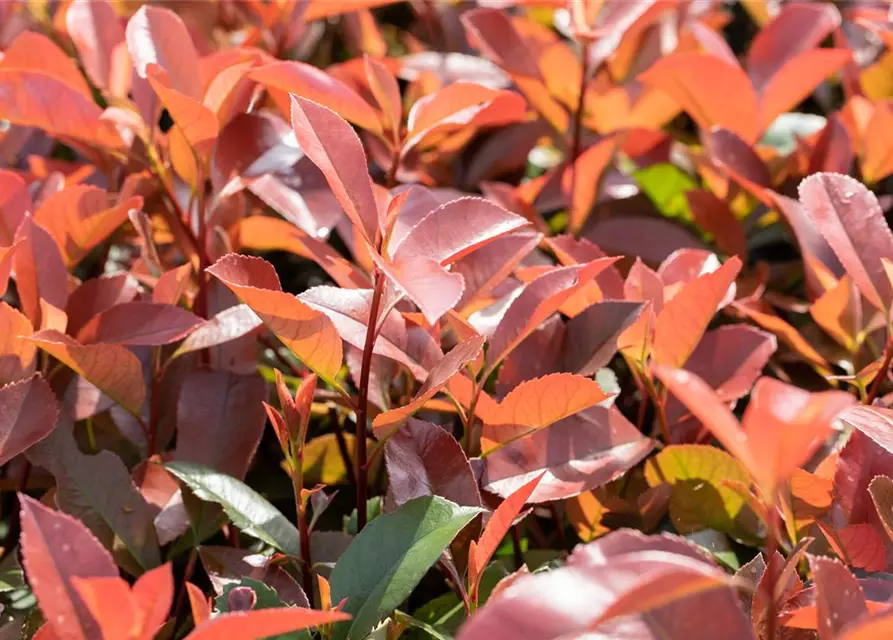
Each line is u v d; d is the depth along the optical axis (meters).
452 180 1.58
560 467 0.92
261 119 1.16
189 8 1.63
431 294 0.67
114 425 1.12
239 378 1.02
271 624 0.57
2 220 1.04
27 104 1.12
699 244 1.37
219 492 0.87
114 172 1.32
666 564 0.54
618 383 1.25
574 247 1.12
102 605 0.54
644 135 1.52
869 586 0.73
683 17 1.80
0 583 0.89
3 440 0.84
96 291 1.00
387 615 0.73
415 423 0.86
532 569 0.95
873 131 1.37
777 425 0.54
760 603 0.70
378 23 2.16
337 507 1.11
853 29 1.90
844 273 1.17
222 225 1.21
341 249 1.49
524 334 0.89
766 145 1.69
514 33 1.58
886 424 0.81
